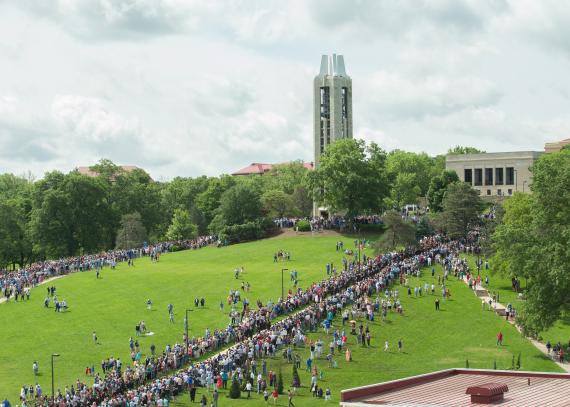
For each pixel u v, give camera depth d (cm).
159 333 12731
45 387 10675
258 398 9606
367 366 10656
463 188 18000
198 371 10181
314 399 9456
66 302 14762
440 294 13712
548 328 11050
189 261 18312
